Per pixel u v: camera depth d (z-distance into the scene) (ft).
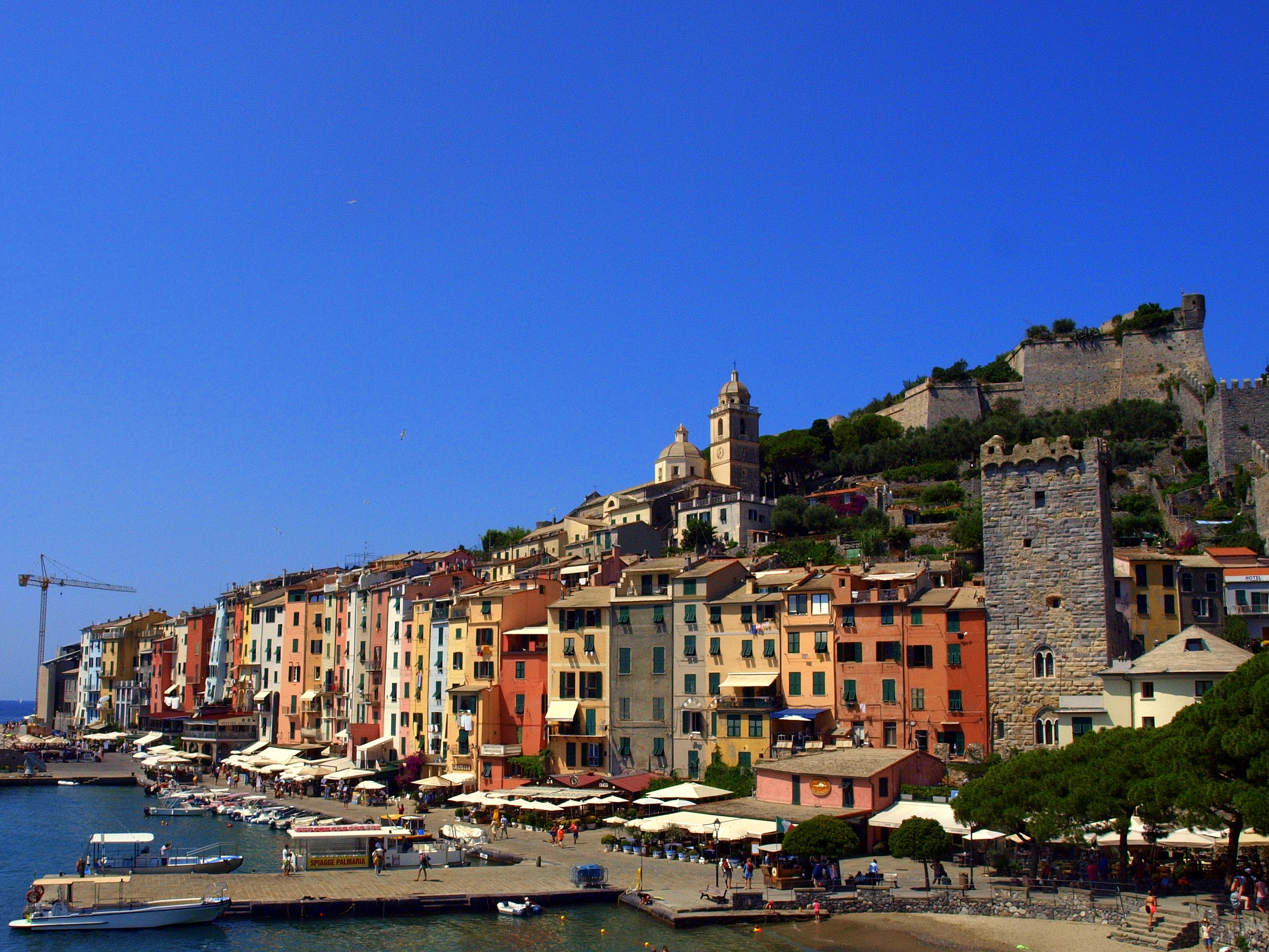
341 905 261.65
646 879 285.84
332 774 453.99
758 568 451.12
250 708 604.90
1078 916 232.73
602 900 272.10
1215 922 205.67
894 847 257.55
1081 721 310.45
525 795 362.74
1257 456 594.65
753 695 365.40
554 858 314.55
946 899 249.75
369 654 519.60
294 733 569.23
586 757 394.93
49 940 242.37
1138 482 647.97
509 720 417.08
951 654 337.11
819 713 351.67
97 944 239.09
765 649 369.30
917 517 642.63
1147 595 402.11
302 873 298.76
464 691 423.64
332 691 541.34
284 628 588.50
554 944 234.17
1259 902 211.41
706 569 389.19
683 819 304.50
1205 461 648.79
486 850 320.70
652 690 386.93
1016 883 260.42
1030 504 336.49
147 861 305.73
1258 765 205.98
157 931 249.14
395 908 263.08
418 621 477.77
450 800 370.32
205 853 338.75
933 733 335.67
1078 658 322.75
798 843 258.98
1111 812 232.73
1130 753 240.53
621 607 397.60
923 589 363.15
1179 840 254.68
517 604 432.25
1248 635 405.18
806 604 363.97
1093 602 323.98
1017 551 335.47
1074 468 331.98
